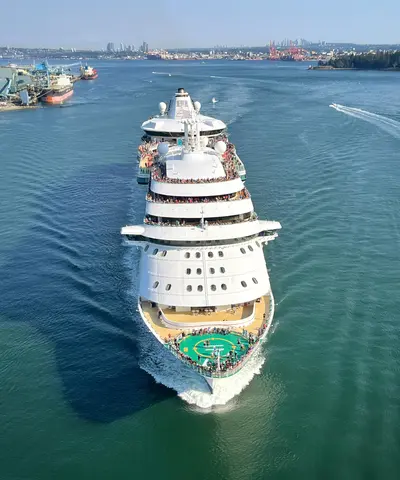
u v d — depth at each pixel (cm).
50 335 4456
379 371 3950
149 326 3831
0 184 8575
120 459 3288
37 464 3241
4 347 4306
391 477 3100
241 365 3534
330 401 3669
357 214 6781
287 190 7725
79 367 4047
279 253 5800
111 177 8925
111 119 15138
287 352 4188
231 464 3241
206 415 3572
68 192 8131
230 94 19325
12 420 3553
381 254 5731
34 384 3881
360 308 4759
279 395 3738
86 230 6619
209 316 3919
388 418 3503
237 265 4003
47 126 14262
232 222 4159
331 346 4253
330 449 3300
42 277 5450
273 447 3341
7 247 6172
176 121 7212
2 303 4975
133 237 4384
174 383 3781
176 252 4028
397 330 4438
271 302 4097
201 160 4719
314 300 4903
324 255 5731
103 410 3631
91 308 4822
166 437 3428
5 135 12850
